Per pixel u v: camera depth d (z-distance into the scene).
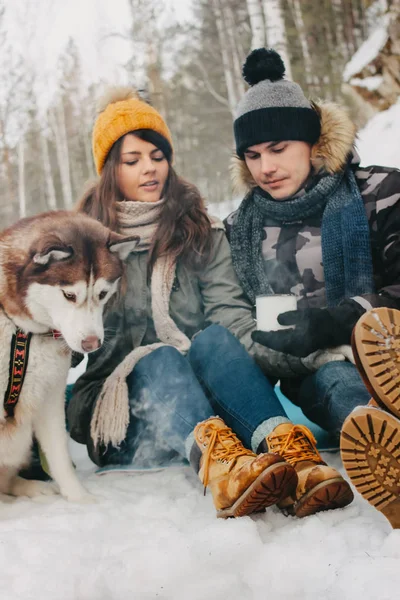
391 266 2.11
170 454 2.12
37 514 1.77
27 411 1.90
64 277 1.89
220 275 2.34
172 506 1.76
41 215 2.12
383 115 7.34
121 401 2.00
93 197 2.46
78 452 2.52
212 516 1.64
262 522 1.53
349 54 10.91
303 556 1.31
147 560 1.32
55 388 1.93
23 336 1.86
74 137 14.36
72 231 2.05
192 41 13.23
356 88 7.75
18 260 1.90
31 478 2.22
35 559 1.40
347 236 2.14
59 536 1.52
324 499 1.51
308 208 2.27
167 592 1.24
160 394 1.83
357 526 1.45
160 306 2.23
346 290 2.13
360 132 7.35
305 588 1.22
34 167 15.04
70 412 2.22
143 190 2.35
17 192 14.87
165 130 2.41
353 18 11.23
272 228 2.36
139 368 1.96
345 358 1.95
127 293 2.24
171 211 2.29
